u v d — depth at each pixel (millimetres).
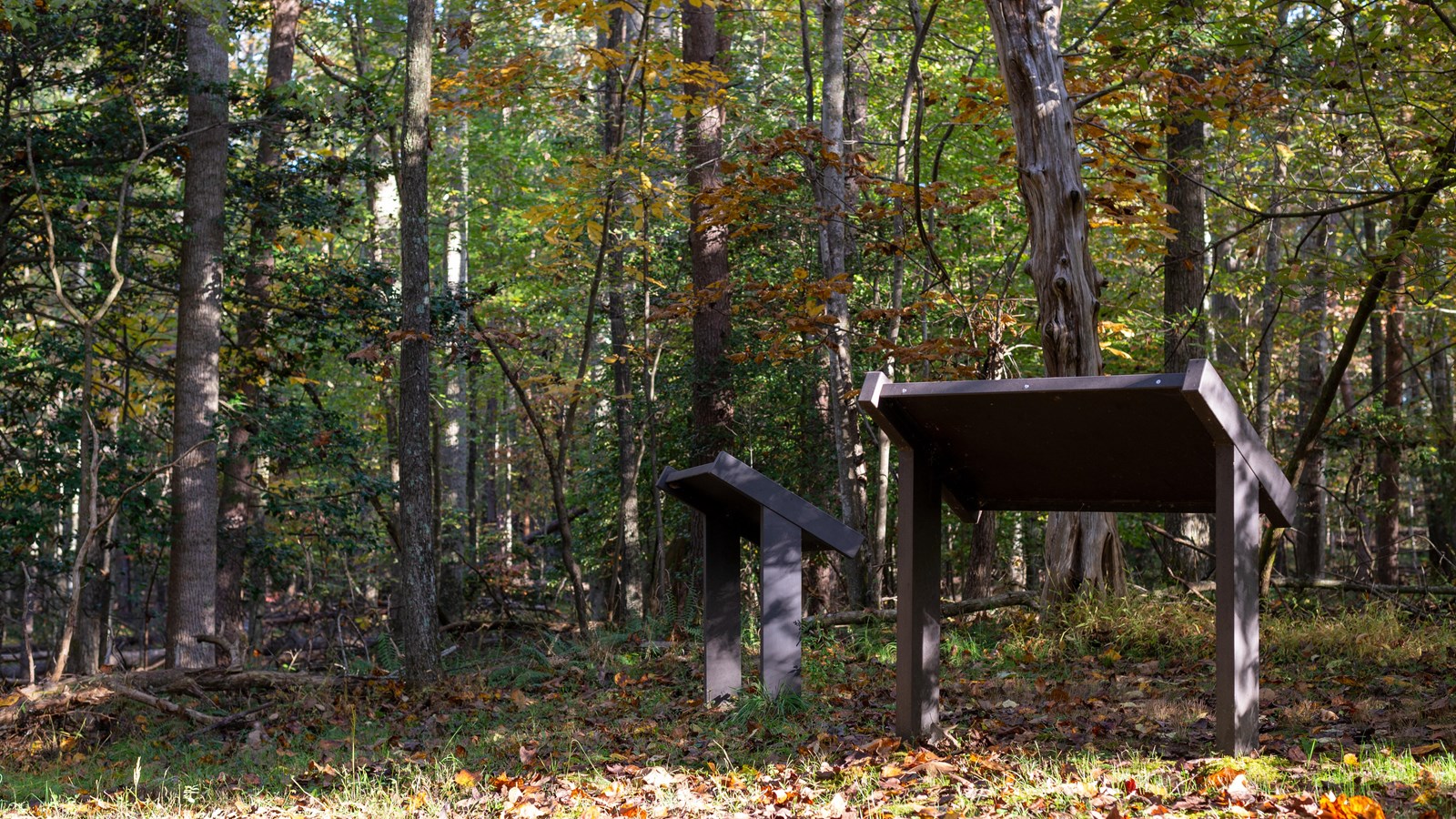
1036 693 7195
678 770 5723
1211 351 16656
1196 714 6055
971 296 13367
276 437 14781
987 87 10320
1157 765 4812
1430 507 19047
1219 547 4867
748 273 17234
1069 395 5020
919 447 5781
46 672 15445
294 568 18344
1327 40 9820
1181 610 9375
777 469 18344
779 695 7230
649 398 15945
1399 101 10273
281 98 14250
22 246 14406
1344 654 8070
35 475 13539
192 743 8492
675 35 20156
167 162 14250
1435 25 9531
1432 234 9219
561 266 16453
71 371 13961
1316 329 17125
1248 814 4000
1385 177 12430
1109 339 13055
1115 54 10016
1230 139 12305
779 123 18344
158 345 18422
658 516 15531
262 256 15742
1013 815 4281
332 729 8312
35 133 13062
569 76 13312
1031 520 19312
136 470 14492
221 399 16234
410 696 9477
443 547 20062
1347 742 5152
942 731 5875
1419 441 15945
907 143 11844
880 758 5418
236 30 14945
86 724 9102
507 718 8008
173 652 13414
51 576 15305
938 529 5902
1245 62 9555
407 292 10156
